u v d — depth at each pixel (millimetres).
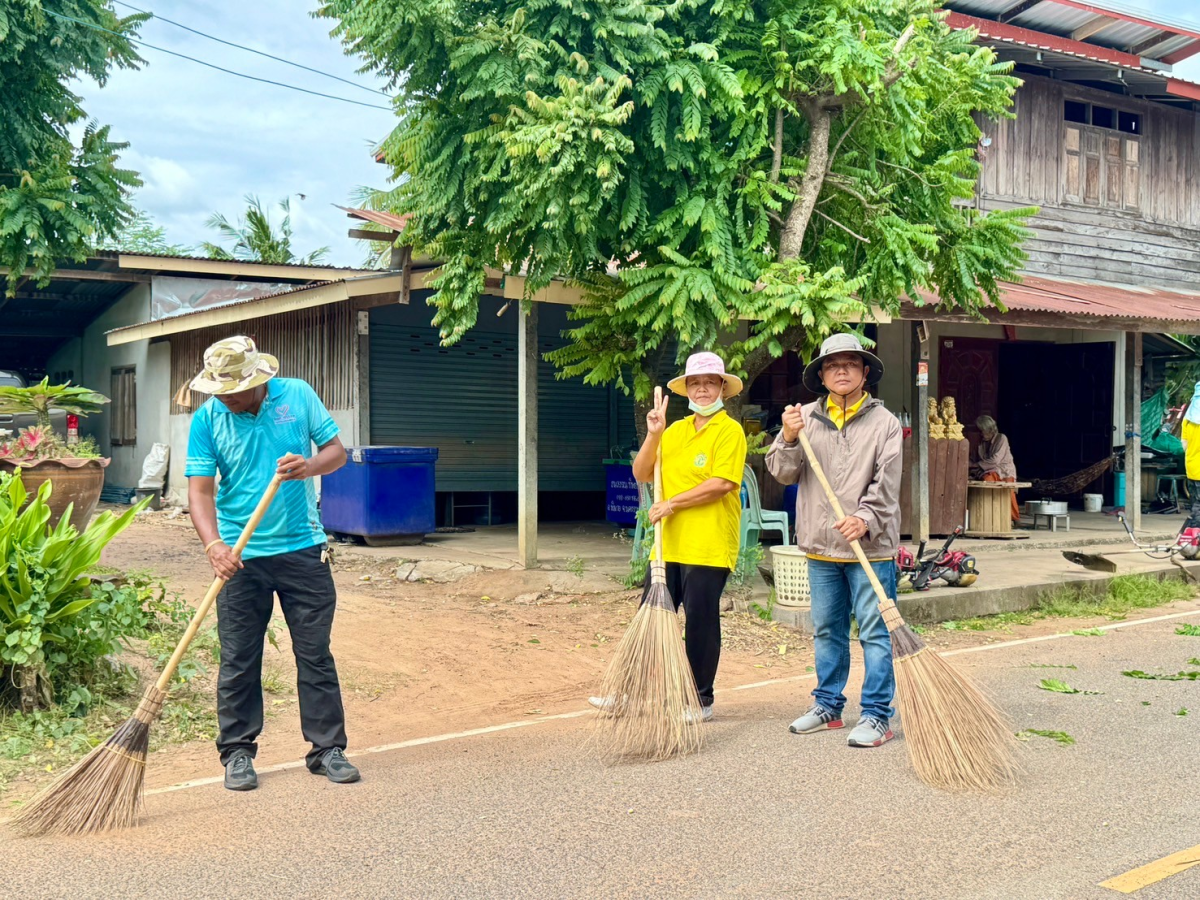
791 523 11586
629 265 8273
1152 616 8898
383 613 8016
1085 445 15195
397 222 10461
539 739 5035
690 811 3924
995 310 10625
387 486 10664
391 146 8188
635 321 8133
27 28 10023
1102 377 14930
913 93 8297
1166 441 16641
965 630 8109
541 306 13227
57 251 11039
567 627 7695
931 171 8617
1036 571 9805
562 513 13688
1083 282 14875
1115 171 15594
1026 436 15367
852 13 7938
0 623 5027
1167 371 18906
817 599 5043
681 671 4688
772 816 3863
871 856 3482
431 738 5113
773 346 7695
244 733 4312
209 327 13992
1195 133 16438
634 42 7492
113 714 5195
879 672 4812
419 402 12305
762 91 7840
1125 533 12719
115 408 17891
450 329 8250
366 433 11797
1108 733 5020
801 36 7680
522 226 7582
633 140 7684
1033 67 14719
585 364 8500
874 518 4766
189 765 4684
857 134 8664
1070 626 8359
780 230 8695
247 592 4270
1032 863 3424
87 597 5395
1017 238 8953
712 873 3346
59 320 19312
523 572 9086
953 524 11953
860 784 4238
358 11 7156
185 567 9594
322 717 4387
